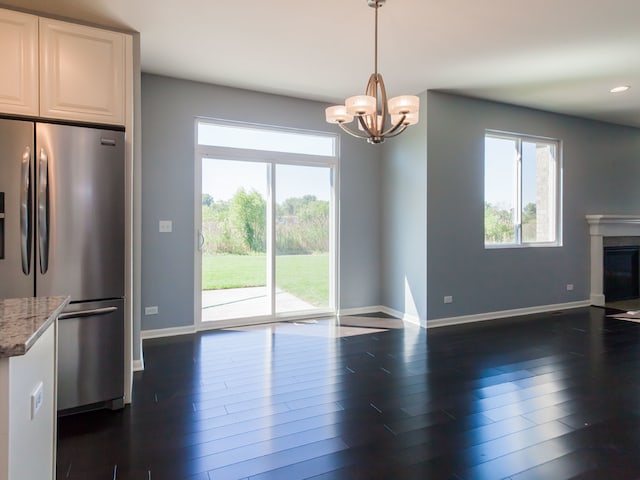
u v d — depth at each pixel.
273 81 4.15
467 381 2.93
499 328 4.43
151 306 4.02
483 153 4.80
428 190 4.46
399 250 4.92
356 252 5.15
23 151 2.21
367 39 3.19
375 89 2.65
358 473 1.85
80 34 2.49
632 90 4.45
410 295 4.74
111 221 2.46
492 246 4.95
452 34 3.10
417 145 4.59
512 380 2.95
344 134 5.04
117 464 1.90
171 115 4.07
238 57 3.55
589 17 2.84
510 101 4.84
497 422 2.32
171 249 4.11
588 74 3.94
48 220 2.27
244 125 4.47
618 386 2.84
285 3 2.65
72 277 2.35
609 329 4.40
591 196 5.73
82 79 2.50
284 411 2.46
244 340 3.95
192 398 2.63
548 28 3.01
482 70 3.86
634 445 2.08
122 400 2.50
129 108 2.63
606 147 5.86
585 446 2.07
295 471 1.86
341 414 2.42
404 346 3.78
